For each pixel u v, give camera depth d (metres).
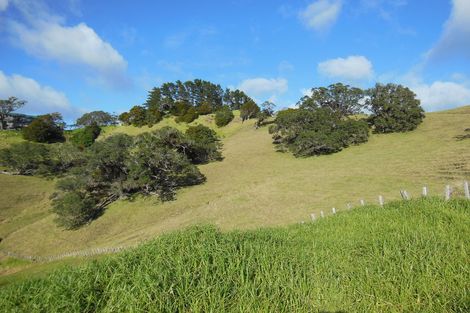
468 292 4.91
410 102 59.94
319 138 56.84
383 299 5.18
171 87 131.00
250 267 5.85
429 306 4.79
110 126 108.56
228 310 4.95
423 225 9.09
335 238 9.40
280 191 38.94
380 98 61.78
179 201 44.69
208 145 67.06
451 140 47.00
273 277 5.72
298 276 5.86
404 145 51.53
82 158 64.62
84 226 41.88
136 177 47.22
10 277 28.25
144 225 39.50
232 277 5.52
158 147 52.31
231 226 29.80
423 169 35.38
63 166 67.62
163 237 7.72
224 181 51.88
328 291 5.52
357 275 6.00
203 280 5.24
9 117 102.31
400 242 7.34
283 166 55.81
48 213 49.31
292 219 28.19
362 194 31.84
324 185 38.41
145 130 98.94
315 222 13.74
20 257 36.78
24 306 4.89
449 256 6.07
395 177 35.28
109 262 6.18
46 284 5.60
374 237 8.31
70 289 5.13
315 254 7.04
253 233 9.37
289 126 64.50
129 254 6.51
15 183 59.44
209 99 133.75
